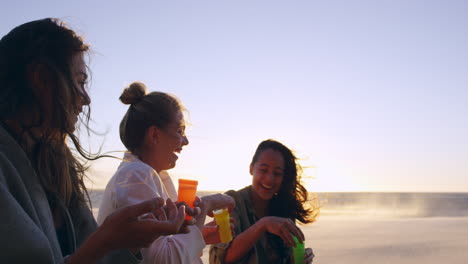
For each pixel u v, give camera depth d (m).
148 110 2.05
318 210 3.41
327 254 7.23
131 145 2.07
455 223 13.80
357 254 7.22
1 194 0.89
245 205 3.04
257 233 2.55
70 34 1.27
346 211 28.88
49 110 1.21
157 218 1.07
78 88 1.27
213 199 1.90
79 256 0.95
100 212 1.80
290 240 2.53
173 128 2.08
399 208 34.44
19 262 0.87
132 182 1.77
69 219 1.26
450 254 7.02
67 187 1.32
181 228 1.38
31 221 0.94
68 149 1.39
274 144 3.22
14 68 1.19
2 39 1.23
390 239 9.29
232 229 2.34
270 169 3.10
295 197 3.31
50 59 1.20
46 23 1.25
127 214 0.96
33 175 1.14
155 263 1.59
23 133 1.19
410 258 6.74
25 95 1.18
